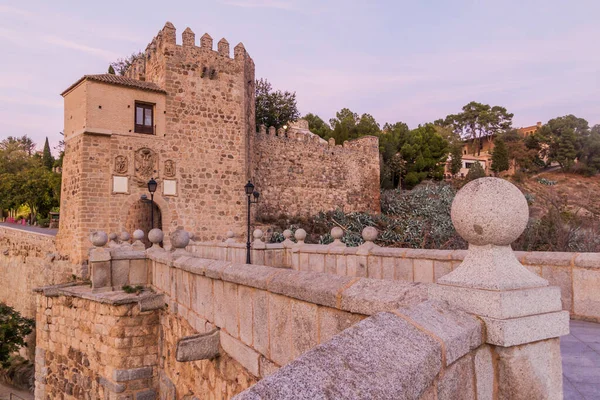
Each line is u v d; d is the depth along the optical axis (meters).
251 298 5.46
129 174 26.44
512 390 2.90
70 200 26.08
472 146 112.94
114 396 11.16
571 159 89.19
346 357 2.28
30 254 30.64
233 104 31.19
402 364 2.24
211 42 30.53
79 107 25.92
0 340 25.08
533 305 3.02
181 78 29.09
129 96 26.83
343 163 49.41
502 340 2.82
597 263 7.08
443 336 2.59
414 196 58.00
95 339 12.41
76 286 15.48
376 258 11.37
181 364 9.14
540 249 27.98
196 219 29.05
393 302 3.33
